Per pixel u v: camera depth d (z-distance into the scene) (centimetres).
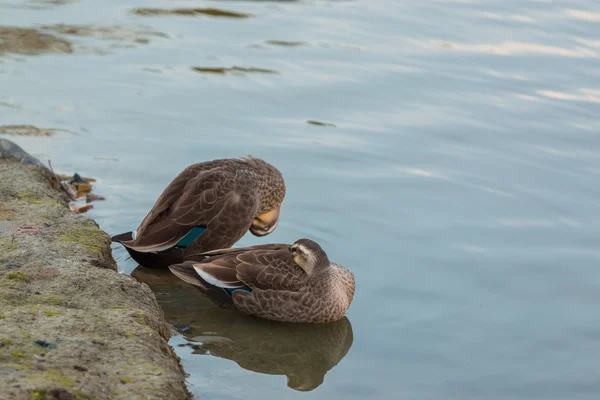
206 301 1041
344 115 1561
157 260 1083
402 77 1722
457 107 1599
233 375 870
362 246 1158
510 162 1412
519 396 848
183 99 1602
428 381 873
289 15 2073
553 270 1106
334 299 989
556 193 1317
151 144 1427
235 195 1100
